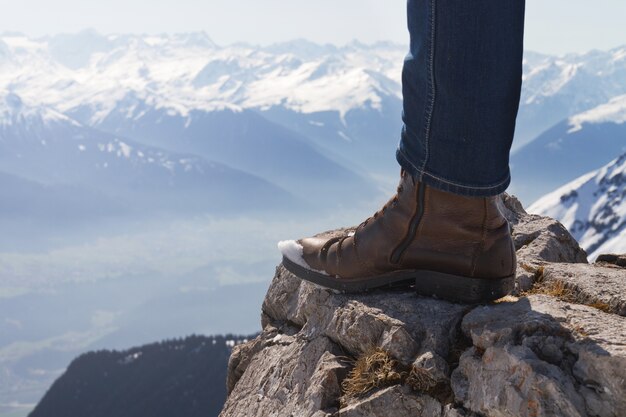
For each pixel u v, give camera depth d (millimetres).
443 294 2541
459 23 2139
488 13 2123
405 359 2328
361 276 2695
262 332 3457
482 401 2008
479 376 2062
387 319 2463
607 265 3105
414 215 2520
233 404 3137
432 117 2268
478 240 2471
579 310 2236
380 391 2309
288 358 2896
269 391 2885
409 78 2324
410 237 2545
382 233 2615
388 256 2605
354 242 2709
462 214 2451
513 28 2162
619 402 1800
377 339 2465
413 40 2295
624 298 2383
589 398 1840
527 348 1976
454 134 2250
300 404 2586
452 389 2150
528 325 2064
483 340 2121
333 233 3217
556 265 2916
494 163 2281
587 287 2545
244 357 3479
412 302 2547
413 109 2332
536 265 2965
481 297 2484
